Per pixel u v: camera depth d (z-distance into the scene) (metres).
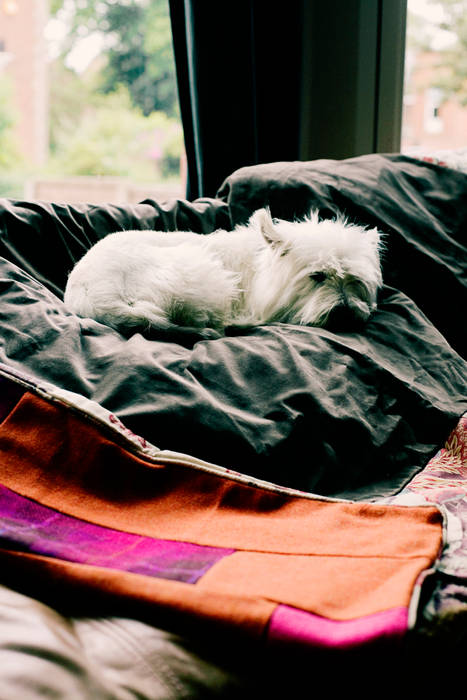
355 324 1.55
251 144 2.62
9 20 3.39
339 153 3.02
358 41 2.89
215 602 0.62
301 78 2.79
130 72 3.37
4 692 0.50
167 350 1.28
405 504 0.95
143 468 0.93
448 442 1.25
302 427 1.13
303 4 2.76
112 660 0.58
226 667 0.61
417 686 0.62
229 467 1.08
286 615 0.61
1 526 0.76
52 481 0.90
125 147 3.47
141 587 0.65
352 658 0.57
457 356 1.45
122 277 1.58
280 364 1.23
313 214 1.83
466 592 0.70
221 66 2.52
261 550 0.76
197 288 1.62
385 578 0.69
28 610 0.63
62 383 1.14
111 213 1.87
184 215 1.98
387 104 2.98
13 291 1.37
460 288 1.76
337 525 0.83
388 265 1.82
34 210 1.74
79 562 0.71
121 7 3.27
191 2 2.47
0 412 0.99
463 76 2.98
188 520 0.85
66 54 3.41
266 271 1.72
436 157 2.07
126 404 1.10
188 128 2.61
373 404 1.24
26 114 3.53
